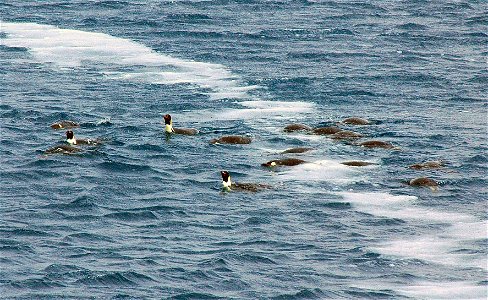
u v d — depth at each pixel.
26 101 166.38
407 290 98.69
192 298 96.81
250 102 166.88
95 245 109.06
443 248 108.56
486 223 115.19
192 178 130.88
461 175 131.12
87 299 95.81
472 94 173.75
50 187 126.81
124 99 168.38
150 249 108.12
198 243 110.19
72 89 174.62
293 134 148.00
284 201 122.38
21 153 139.50
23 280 99.38
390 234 112.56
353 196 123.75
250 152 140.88
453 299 96.62
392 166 134.50
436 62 197.00
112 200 122.88
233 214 118.69
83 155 138.38
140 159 137.75
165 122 149.00
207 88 175.38
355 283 100.44
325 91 174.00
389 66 192.75
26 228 113.06
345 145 143.00
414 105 166.75
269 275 102.12
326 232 113.44
